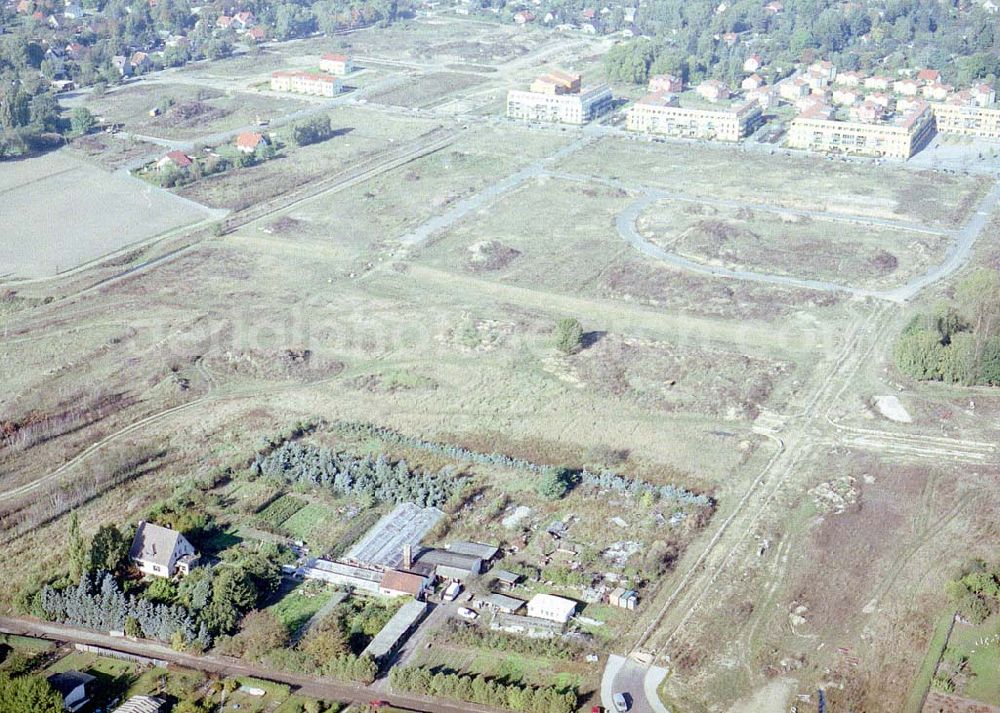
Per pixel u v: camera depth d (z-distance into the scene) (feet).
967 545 561.43
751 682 465.88
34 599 511.81
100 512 595.06
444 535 574.56
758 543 563.48
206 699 454.81
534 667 477.36
